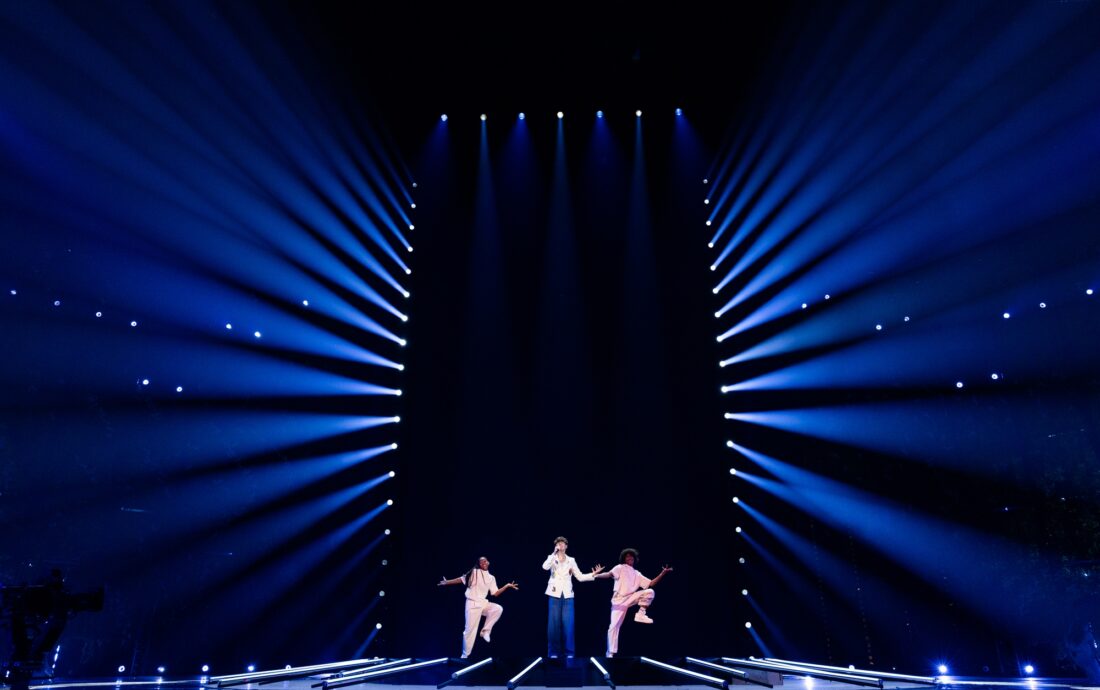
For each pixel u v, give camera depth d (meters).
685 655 12.20
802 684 9.86
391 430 13.76
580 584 12.66
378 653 12.45
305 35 12.84
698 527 12.93
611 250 14.55
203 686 7.67
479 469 13.41
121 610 11.05
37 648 7.46
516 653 12.32
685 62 14.54
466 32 13.86
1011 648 10.52
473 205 14.98
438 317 14.34
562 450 13.47
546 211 14.84
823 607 12.14
